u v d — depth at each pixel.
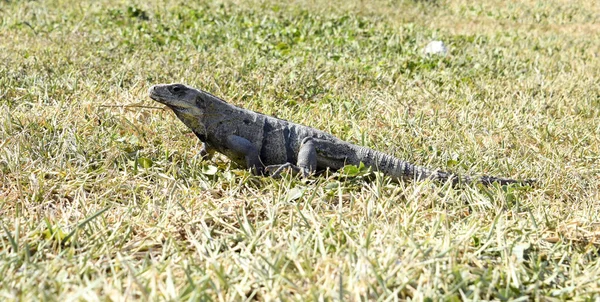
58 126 7.17
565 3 22.27
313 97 9.56
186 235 5.17
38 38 12.18
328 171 6.41
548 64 13.00
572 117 9.34
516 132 8.59
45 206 5.59
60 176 6.07
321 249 4.73
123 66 9.97
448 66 12.27
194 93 6.32
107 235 5.04
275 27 14.59
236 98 9.12
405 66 11.69
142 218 5.37
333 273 4.38
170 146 7.01
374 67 11.45
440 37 14.96
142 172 6.33
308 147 6.45
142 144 7.00
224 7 16.77
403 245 4.81
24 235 4.94
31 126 7.10
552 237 5.41
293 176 6.38
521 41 15.89
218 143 6.48
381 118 8.66
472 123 8.75
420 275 4.43
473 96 10.12
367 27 15.97
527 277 4.62
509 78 11.55
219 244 4.88
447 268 4.55
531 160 7.63
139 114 7.82
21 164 6.26
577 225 5.55
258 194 5.91
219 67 10.44
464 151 7.58
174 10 15.92
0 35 12.63
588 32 18.23
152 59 10.82
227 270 4.46
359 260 4.44
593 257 5.20
